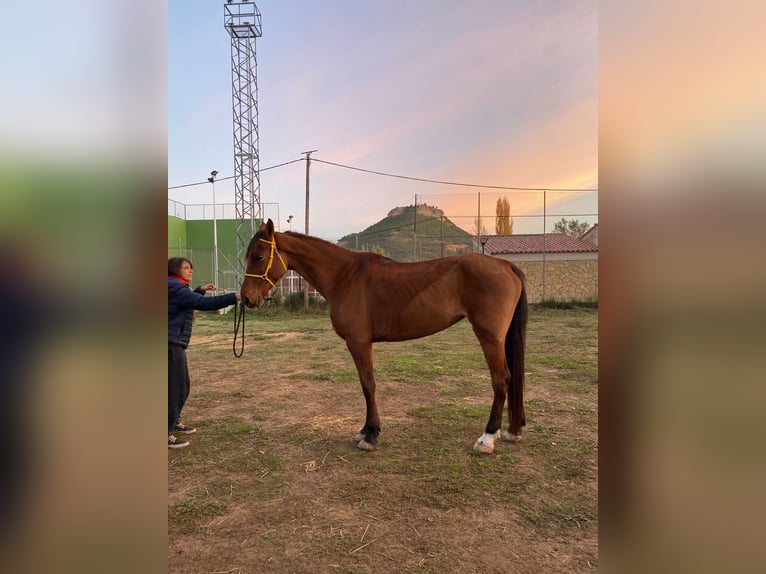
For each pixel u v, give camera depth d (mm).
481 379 5250
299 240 3396
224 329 10578
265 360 6594
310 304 14578
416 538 2080
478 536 2092
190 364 6320
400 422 3723
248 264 3320
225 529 2176
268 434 3492
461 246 17703
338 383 5109
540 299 15641
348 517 2271
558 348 7258
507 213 19188
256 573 1838
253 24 18766
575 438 3320
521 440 3281
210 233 22734
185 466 2908
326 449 3178
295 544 2043
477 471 2781
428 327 3215
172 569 1869
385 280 3207
